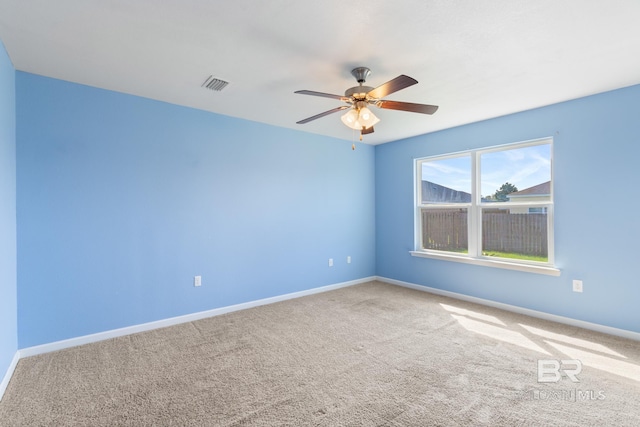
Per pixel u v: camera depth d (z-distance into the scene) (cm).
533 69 248
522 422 173
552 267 336
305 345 274
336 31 196
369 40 206
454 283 426
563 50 219
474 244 409
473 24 188
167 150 325
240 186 379
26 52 223
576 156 314
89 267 282
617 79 267
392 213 506
